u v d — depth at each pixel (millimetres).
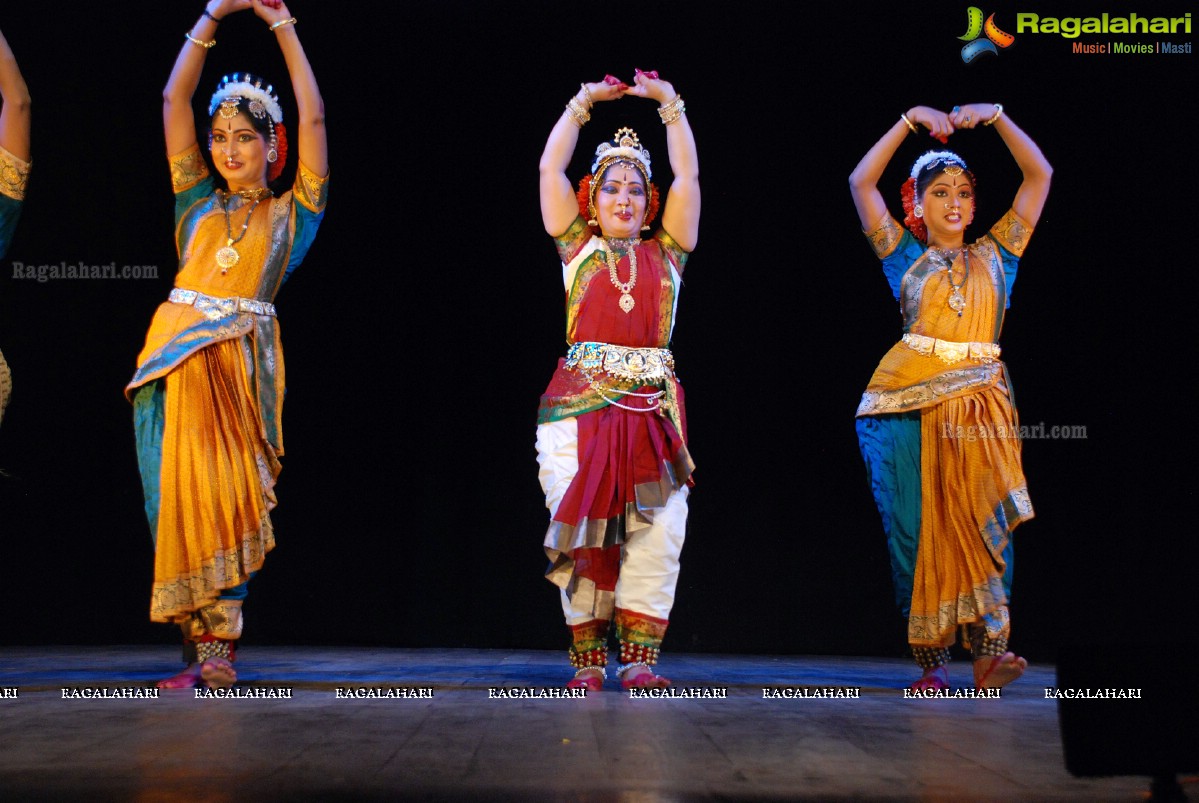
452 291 7094
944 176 5016
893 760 2684
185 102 4688
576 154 6895
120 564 6992
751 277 7109
